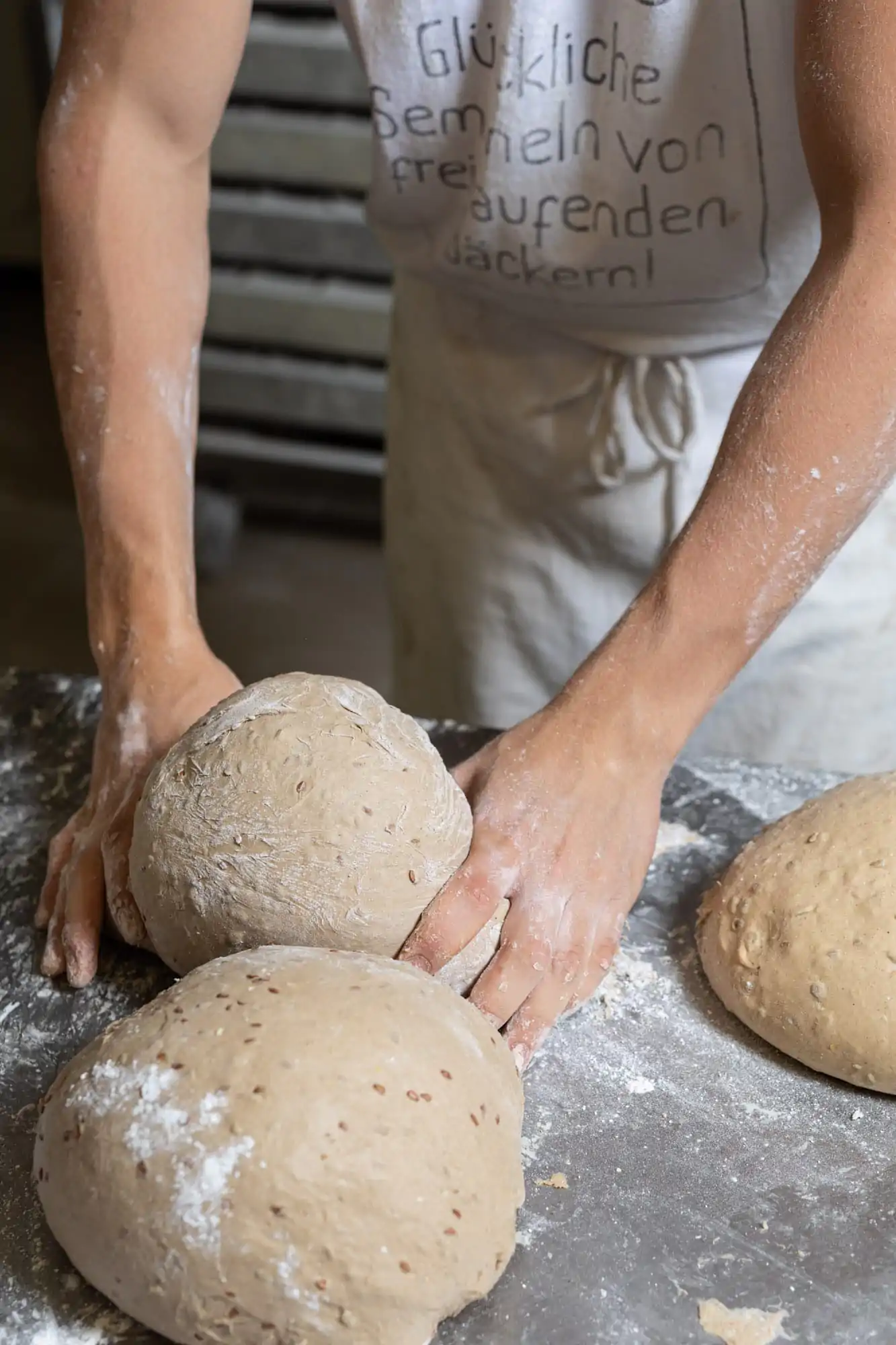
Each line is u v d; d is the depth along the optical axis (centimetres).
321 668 246
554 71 97
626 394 120
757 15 90
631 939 91
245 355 253
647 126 99
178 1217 61
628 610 88
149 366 102
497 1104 68
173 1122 62
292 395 253
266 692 83
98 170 99
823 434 79
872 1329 66
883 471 81
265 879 77
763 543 81
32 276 370
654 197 103
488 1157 66
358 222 231
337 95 219
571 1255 70
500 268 114
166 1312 62
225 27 97
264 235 235
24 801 105
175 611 100
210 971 71
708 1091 80
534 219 107
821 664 130
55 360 103
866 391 78
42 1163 67
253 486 275
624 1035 83
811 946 80
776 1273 69
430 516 140
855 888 82
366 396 249
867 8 73
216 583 271
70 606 258
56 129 100
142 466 101
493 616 140
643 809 86
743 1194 73
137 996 86
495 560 137
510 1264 69
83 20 98
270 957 71
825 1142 76
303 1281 61
